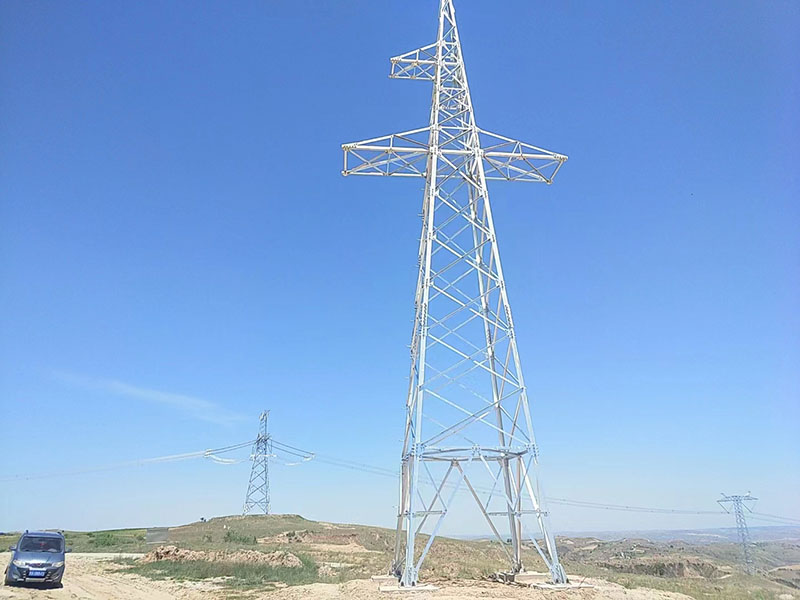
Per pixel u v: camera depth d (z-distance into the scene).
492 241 26.56
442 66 29.64
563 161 29.53
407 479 26.11
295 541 62.69
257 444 88.44
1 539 66.31
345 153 28.00
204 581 31.34
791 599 27.83
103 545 61.31
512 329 25.17
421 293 26.86
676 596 23.91
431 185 26.92
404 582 22.05
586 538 108.94
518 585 22.91
